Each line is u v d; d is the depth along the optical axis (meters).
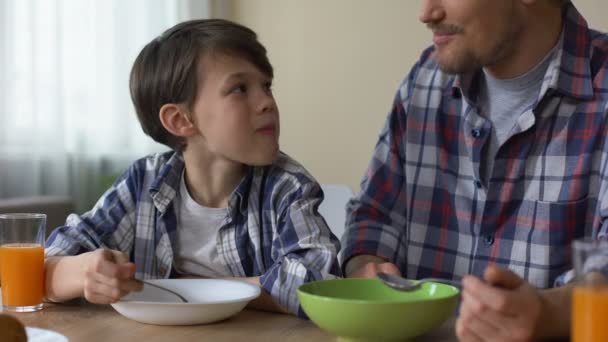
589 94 1.44
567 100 1.46
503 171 1.50
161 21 4.04
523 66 1.46
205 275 1.46
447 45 1.44
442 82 1.61
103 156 3.88
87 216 1.45
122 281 1.13
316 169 3.99
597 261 0.73
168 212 1.46
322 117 3.96
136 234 1.46
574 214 1.45
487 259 1.52
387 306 0.94
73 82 3.72
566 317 0.91
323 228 1.34
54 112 3.62
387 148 1.66
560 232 1.45
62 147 3.65
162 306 1.07
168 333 1.06
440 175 1.59
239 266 1.43
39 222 1.23
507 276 0.89
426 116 1.62
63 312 1.20
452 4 1.40
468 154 1.55
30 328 1.03
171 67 1.43
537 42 1.45
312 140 3.99
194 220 1.46
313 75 3.97
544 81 1.45
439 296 1.06
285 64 4.03
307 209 1.36
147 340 1.02
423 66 1.67
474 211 1.55
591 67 1.46
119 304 1.11
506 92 1.51
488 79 1.53
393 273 1.26
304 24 3.97
